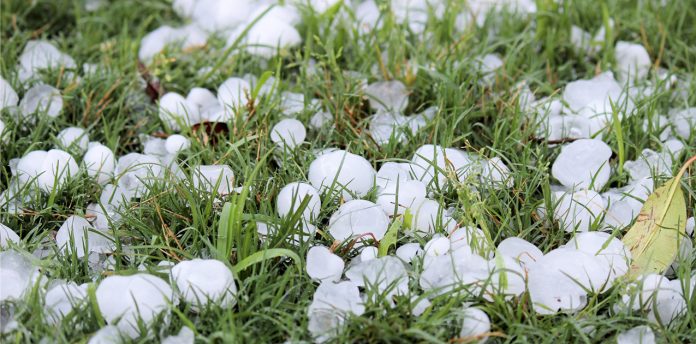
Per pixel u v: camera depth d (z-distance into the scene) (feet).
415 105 3.10
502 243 2.68
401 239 2.73
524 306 2.61
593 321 2.59
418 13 3.40
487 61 3.20
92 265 2.71
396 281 2.59
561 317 2.62
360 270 2.63
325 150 2.93
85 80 3.10
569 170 2.85
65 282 2.64
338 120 2.99
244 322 2.59
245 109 2.99
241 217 2.66
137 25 3.44
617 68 3.21
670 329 2.60
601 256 2.67
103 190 2.84
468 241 2.66
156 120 3.05
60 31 3.39
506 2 3.37
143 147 3.01
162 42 3.30
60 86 3.12
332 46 3.17
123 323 2.56
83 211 2.82
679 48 3.23
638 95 3.04
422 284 2.63
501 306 2.59
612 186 2.91
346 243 2.72
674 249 2.68
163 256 2.69
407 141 2.95
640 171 2.89
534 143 2.97
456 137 2.99
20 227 2.78
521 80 3.14
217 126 2.96
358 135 2.95
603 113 2.97
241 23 3.34
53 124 3.01
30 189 2.83
